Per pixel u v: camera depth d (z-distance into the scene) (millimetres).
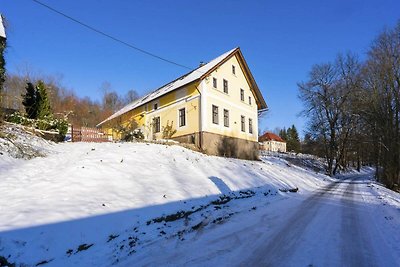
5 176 9555
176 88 26594
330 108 44188
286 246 7152
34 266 5676
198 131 24438
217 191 12750
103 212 8008
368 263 6074
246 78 31328
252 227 9000
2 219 6727
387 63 29938
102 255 6355
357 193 19016
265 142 89438
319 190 21031
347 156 55812
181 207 9727
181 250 6828
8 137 13352
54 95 54219
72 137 20672
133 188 10180
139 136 25031
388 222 9859
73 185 9258
